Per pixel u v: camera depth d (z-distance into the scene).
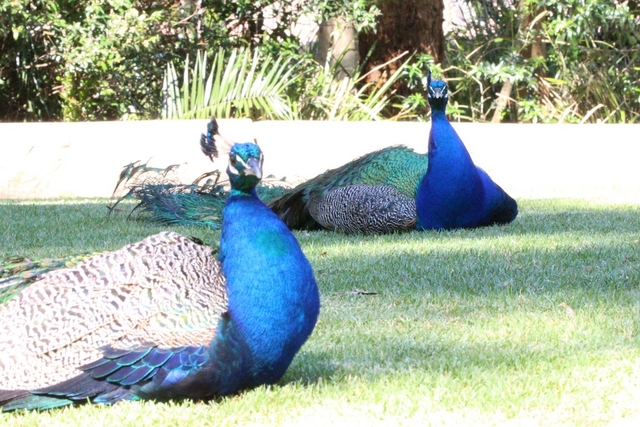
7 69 19.70
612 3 20.97
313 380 5.30
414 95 19.89
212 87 18.72
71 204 13.95
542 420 4.65
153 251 4.72
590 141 16.39
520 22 21.91
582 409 4.79
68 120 20.06
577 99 21.55
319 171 16.19
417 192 11.07
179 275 4.64
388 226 10.92
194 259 4.73
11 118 20.34
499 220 11.42
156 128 15.96
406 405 4.83
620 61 22.02
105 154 15.84
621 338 6.09
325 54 21.30
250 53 20.64
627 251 9.16
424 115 20.33
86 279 4.65
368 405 4.86
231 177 4.76
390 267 8.54
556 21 20.22
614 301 7.13
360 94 19.98
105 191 15.86
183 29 20.06
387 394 4.99
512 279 7.94
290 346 4.75
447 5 27.86
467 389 5.07
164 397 4.72
